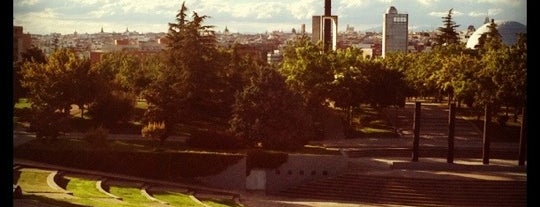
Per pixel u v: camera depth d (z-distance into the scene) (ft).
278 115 332.19
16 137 318.65
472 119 452.35
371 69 421.18
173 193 266.36
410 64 555.69
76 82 341.62
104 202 216.95
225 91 400.67
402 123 444.96
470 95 419.95
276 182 309.83
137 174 295.07
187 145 322.75
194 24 407.23
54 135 303.89
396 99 425.69
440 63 500.33
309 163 310.65
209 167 302.86
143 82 441.27
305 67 392.27
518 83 398.83
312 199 295.07
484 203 285.02
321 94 395.14
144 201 237.04
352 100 400.26
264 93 333.01
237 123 332.19
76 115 377.91
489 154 356.59
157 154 297.94
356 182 299.38
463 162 334.85
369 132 412.16
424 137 409.49
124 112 364.17
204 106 398.21
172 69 396.16
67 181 256.52
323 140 390.42
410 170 319.47
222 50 451.94
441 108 506.07
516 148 371.97
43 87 331.36
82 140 317.42
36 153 286.46
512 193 289.94
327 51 419.74
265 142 328.49
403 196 288.71
